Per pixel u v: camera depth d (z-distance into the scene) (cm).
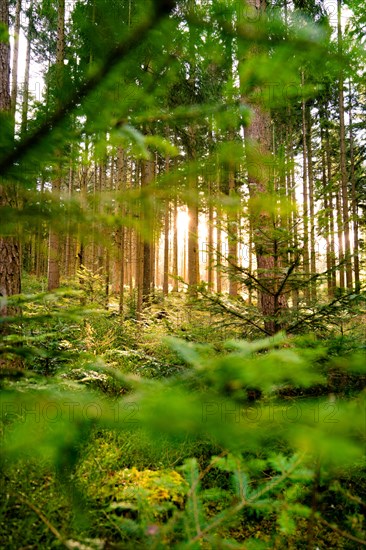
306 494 209
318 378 60
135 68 67
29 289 912
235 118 81
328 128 1269
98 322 607
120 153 681
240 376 58
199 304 310
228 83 75
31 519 171
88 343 396
